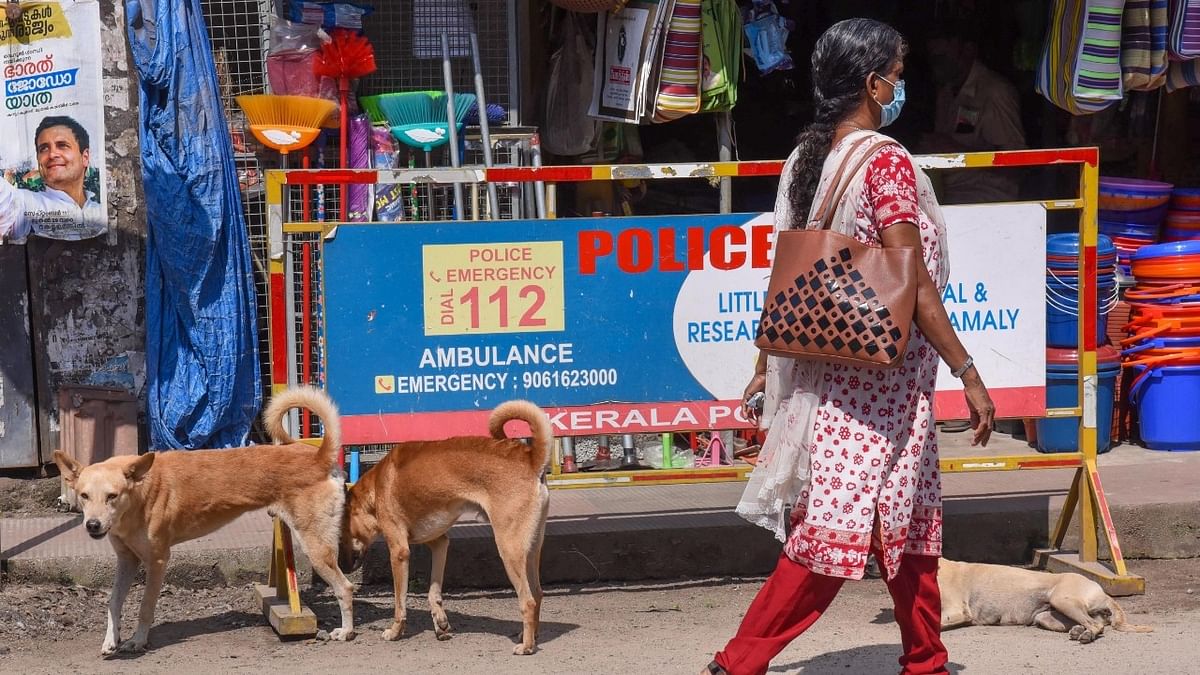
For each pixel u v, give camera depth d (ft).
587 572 20.34
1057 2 25.88
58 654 16.62
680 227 18.86
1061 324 24.31
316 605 19.02
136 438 23.21
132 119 23.65
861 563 12.81
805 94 32.09
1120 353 25.39
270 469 17.02
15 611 18.04
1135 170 30.71
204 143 23.09
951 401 19.42
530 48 27.66
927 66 31.83
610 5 24.47
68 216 23.54
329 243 18.20
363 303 18.33
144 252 23.93
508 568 16.47
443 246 18.44
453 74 26.17
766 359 14.69
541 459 16.48
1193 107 30.53
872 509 12.88
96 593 19.30
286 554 17.92
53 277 23.65
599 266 18.76
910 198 12.52
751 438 24.84
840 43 13.19
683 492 22.94
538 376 18.78
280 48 24.20
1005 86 29.86
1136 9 25.18
